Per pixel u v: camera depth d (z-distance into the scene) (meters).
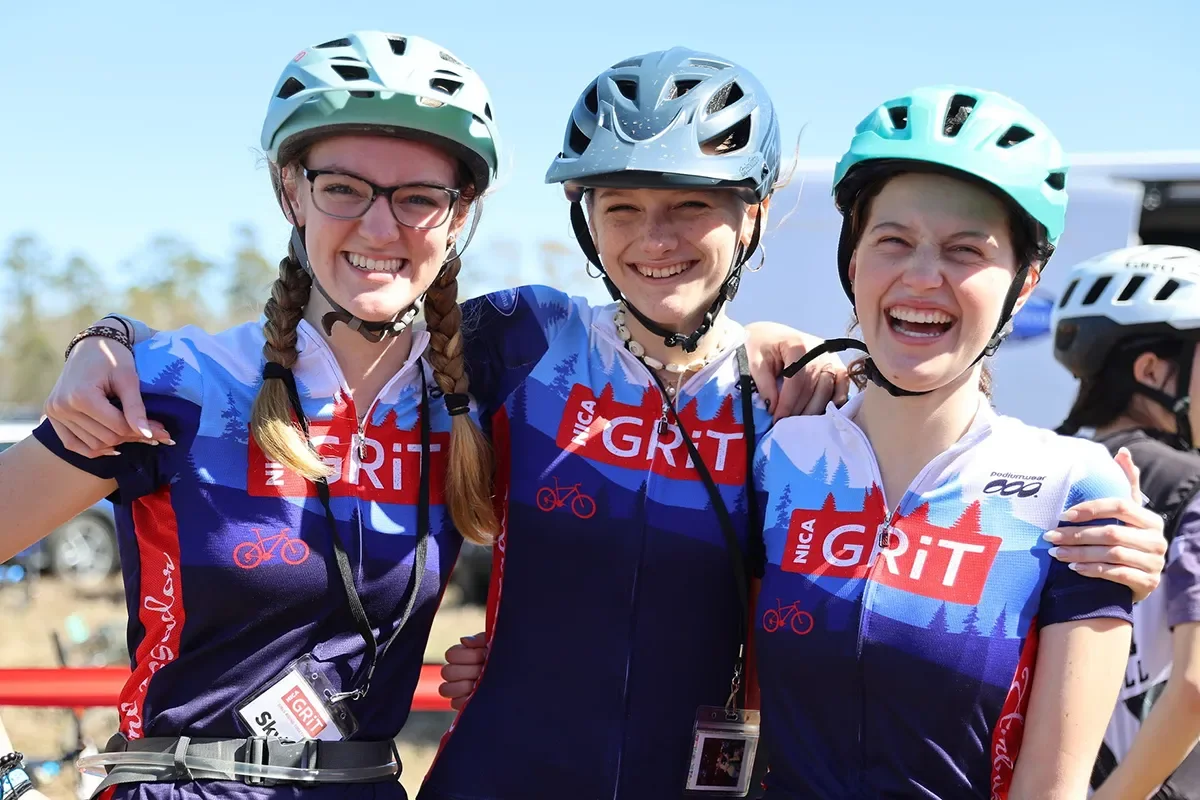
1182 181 4.53
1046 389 4.65
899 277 1.73
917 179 1.73
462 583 8.18
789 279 5.14
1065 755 1.60
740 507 2.05
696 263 2.04
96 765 1.90
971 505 1.75
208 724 1.83
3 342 34.81
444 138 1.90
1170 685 2.02
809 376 2.15
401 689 1.99
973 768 1.67
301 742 1.85
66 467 1.83
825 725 1.76
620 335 2.17
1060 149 1.78
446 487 2.03
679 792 2.02
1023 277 1.76
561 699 2.02
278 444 1.84
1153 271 2.59
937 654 1.67
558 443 2.12
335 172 1.86
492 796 2.00
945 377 1.74
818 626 1.77
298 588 1.85
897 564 1.75
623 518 2.04
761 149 2.05
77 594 8.79
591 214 2.14
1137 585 1.64
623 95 2.09
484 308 2.31
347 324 1.94
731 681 2.06
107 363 1.84
